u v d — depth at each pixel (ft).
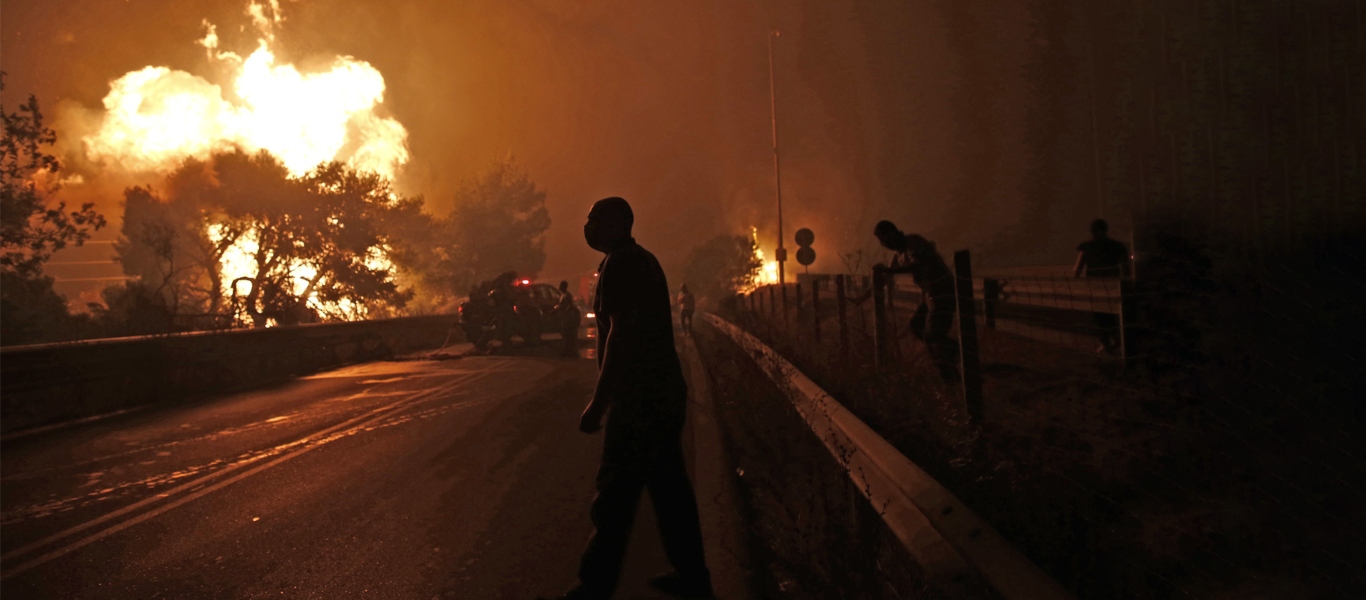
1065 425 13.64
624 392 11.95
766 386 25.89
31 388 34.83
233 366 50.11
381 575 14.80
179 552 16.53
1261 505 10.05
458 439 28.60
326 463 25.00
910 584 10.37
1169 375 11.36
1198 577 9.29
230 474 23.88
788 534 13.69
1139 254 11.31
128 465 26.11
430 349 81.10
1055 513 10.98
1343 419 9.70
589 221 12.55
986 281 25.62
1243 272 10.37
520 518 18.28
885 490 11.35
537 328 76.48
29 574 15.49
